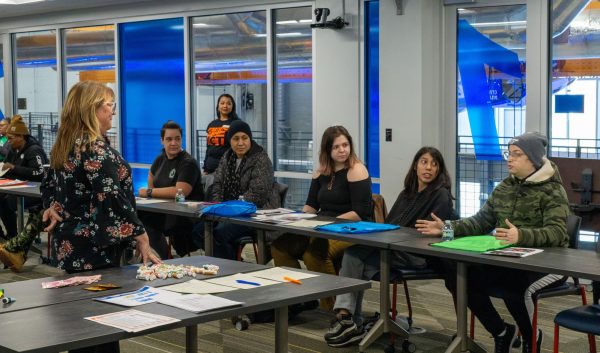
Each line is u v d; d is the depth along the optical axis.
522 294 3.88
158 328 2.37
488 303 4.09
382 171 6.86
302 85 7.71
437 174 4.61
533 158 3.99
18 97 10.88
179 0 8.60
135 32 9.20
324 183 5.06
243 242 5.43
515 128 6.36
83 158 3.08
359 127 7.16
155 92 9.07
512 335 4.08
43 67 10.46
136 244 3.36
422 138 6.60
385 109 6.79
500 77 6.39
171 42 8.83
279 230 4.51
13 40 10.81
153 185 6.12
